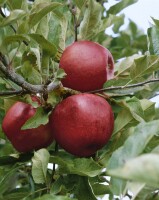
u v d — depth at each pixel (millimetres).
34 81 666
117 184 529
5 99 721
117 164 506
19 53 747
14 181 787
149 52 716
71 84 664
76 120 641
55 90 658
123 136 669
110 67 684
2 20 608
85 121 639
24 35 611
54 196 554
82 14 759
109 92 685
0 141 894
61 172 654
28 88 635
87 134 640
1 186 663
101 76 663
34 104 653
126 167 348
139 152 507
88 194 651
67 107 647
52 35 723
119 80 675
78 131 640
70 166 638
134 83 703
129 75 686
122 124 682
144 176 349
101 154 700
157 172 356
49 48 625
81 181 659
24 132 671
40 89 643
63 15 726
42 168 624
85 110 641
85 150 658
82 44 668
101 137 647
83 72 656
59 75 631
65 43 758
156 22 687
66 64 660
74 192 658
